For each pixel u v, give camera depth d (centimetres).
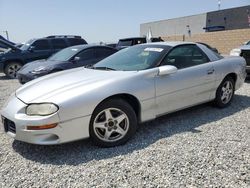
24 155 372
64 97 354
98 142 381
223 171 313
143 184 294
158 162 338
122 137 394
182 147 377
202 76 490
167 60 455
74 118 354
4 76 1277
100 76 412
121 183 298
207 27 3709
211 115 514
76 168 333
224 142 390
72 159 356
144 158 350
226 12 3725
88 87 373
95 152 373
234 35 2111
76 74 439
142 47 507
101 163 342
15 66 1199
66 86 381
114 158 354
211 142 391
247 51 827
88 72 446
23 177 317
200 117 504
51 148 389
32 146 398
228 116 507
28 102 360
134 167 329
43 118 343
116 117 391
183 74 460
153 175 310
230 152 358
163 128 453
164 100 436
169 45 482
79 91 365
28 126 346
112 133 391
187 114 521
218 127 452
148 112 420
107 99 380
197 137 411
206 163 331
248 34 2011
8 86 959
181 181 297
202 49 520
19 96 387
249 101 609
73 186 296
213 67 514
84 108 358
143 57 466
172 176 307
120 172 319
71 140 359
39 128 344
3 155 373
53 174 321
